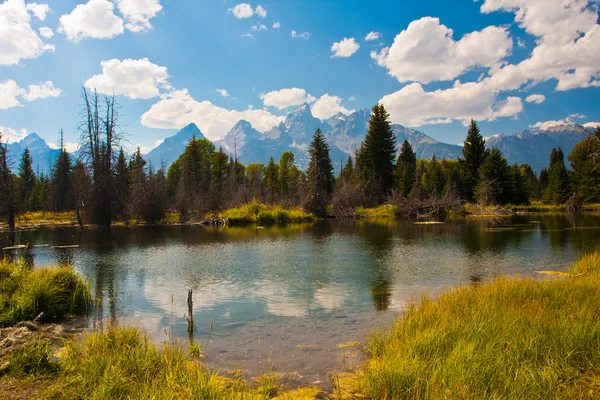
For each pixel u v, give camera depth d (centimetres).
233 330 863
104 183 3688
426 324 728
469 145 7162
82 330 861
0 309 894
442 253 2034
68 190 5416
